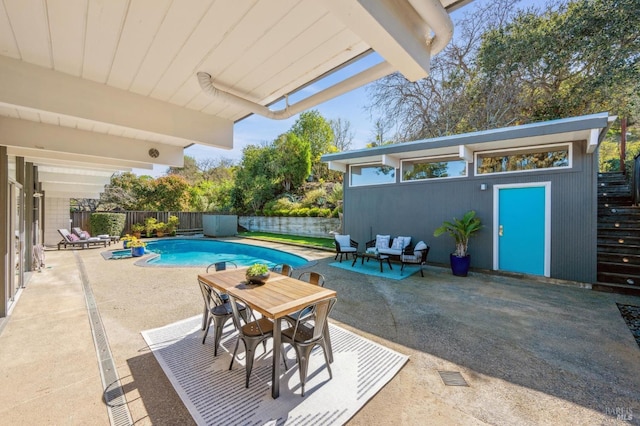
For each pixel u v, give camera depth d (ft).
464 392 7.61
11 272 14.44
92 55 6.49
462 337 10.86
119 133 12.17
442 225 24.20
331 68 7.21
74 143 11.48
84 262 25.98
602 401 7.29
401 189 26.55
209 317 10.78
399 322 12.30
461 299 15.49
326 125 64.49
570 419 6.66
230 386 7.77
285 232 50.49
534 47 31.50
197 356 9.30
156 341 10.32
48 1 4.69
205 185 72.74
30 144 10.67
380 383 7.94
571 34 29.63
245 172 62.13
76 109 7.50
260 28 5.55
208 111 10.04
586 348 10.03
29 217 22.16
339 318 12.76
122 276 20.53
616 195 22.85
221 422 6.47
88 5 4.83
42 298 15.42
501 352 9.73
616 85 28.66
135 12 5.03
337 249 26.07
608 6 27.76
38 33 5.60
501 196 21.56
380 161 28.12
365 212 29.12
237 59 6.75
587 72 30.53
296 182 58.44
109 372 8.38
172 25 5.43
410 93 41.42
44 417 6.61
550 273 19.48
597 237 19.86
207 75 7.39
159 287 17.60
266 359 9.18
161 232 48.26
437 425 6.44
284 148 59.06
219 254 37.35
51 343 10.16
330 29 5.62
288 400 7.22
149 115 8.84
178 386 7.73
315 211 45.60
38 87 6.93
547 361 9.18
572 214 18.79
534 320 12.54
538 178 19.98
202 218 55.31
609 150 32.89
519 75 33.65
